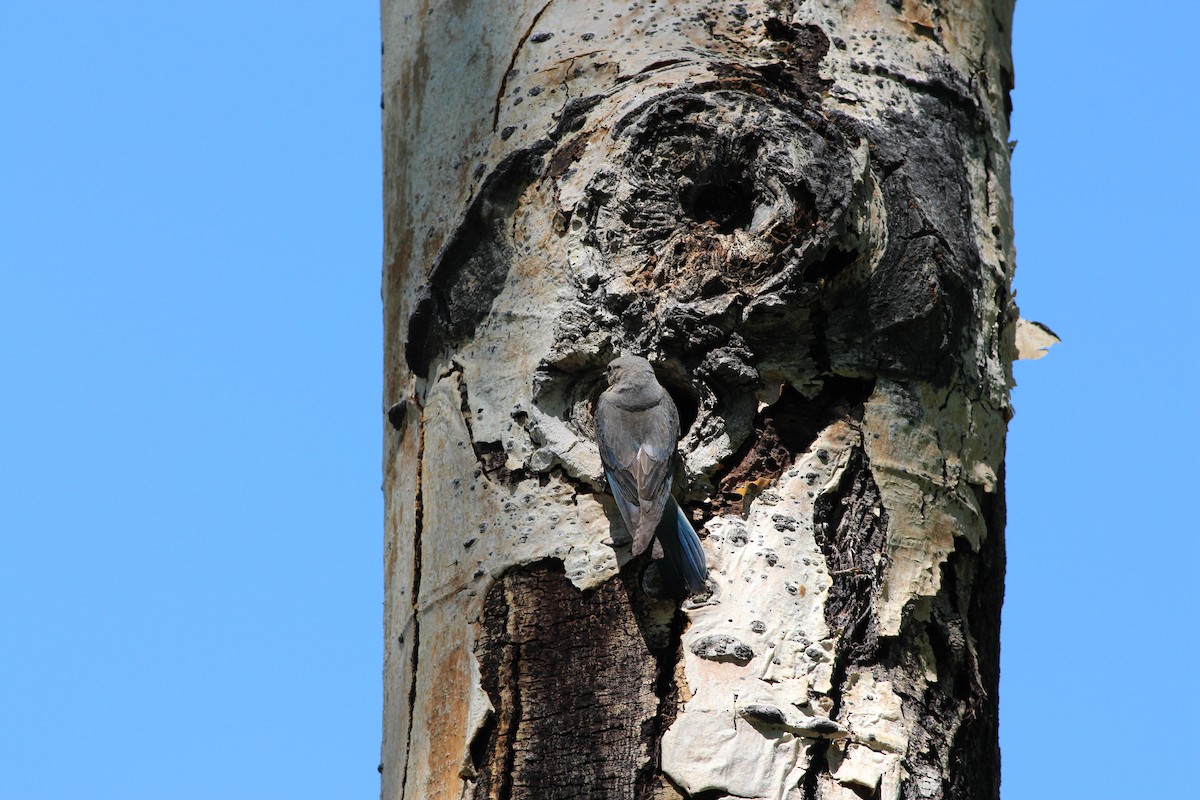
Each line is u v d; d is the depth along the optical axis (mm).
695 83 11352
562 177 11367
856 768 10203
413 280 11953
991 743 10977
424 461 11531
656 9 11742
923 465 11102
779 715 10148
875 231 11211
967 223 11742
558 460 10938
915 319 11188
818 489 10859
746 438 10977
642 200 11227
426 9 12586
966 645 10992
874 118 11594
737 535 10688
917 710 10586
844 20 11891
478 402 11281
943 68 12094
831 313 11141
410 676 11141
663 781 10055
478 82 11953
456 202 11742
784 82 11523
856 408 11070
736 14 11742
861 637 10617
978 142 12180
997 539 11602
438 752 10672
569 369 11188
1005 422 11883
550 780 10203
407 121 12469
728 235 11188
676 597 10461
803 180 11000
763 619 10430
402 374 12008
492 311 11398
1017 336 12430
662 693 10258
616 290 11055
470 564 10945
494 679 10555
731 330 11023
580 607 10562
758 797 9992
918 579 10883
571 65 11633
